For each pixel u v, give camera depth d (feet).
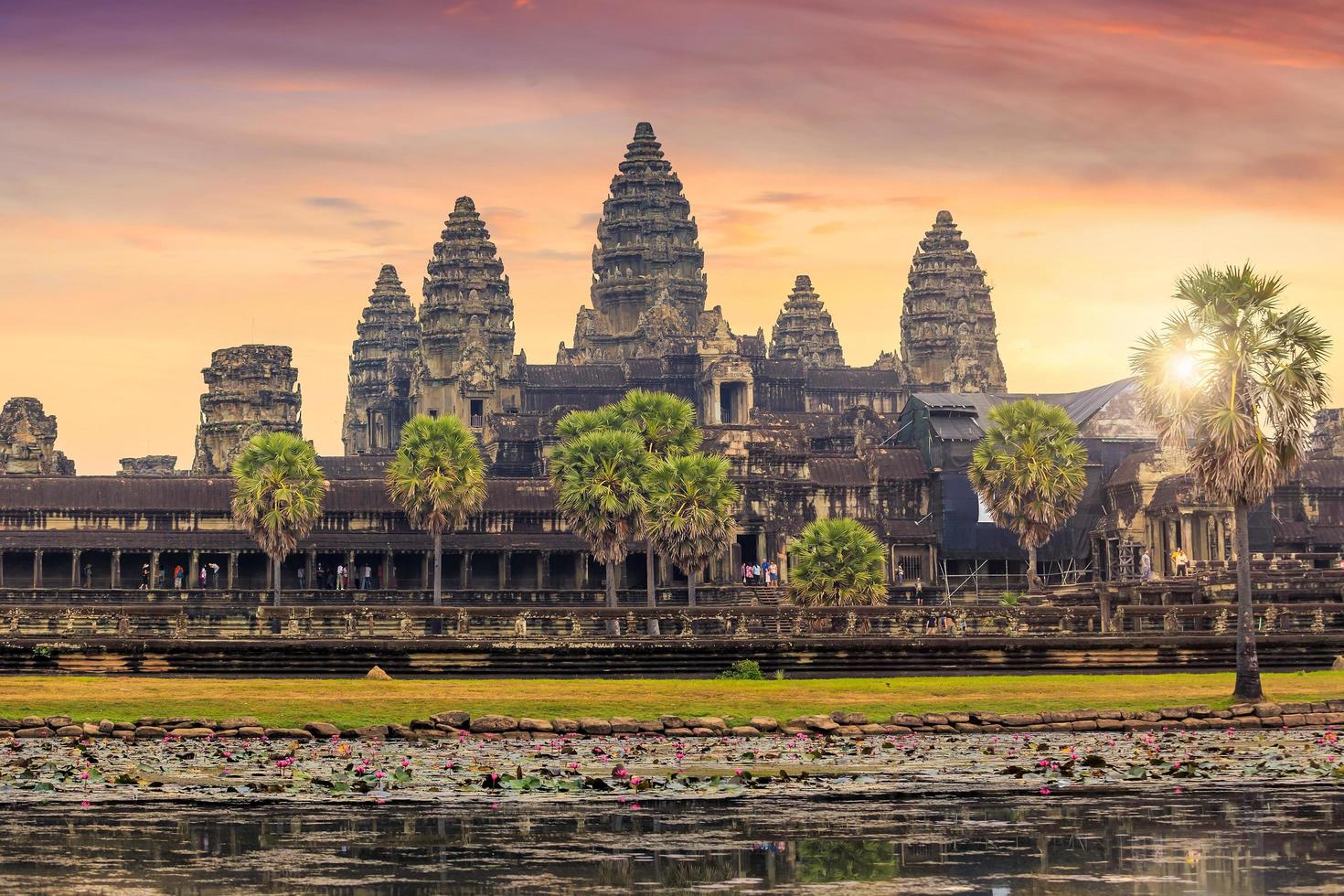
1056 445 424.05
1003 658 224.33
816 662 220.64
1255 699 192.95
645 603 433.07
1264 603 310.04
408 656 215.51
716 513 395.75
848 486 501.56
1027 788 133.90
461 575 475.31
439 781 137.18
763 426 496.64
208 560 480.64
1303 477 511.40
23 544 456.04
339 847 108.68
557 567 487.20
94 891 95.14
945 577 490.49
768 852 106.83
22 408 616.39
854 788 133.90
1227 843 109.19
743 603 428.15
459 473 431.43
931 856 105.60
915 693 194.49
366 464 626.23
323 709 179.32
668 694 192.34
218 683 199.82
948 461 502.79
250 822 117.70
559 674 217.15
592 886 97.09
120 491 467.93
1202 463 202.80
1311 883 96.84
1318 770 144.36
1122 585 366.02
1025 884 97.30
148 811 122.21
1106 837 111.45
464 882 98.02
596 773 142.51
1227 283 206.49
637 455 410.93
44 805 124.98
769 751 159.74
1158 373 210.79
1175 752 158.40
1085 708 187.73
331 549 466.29
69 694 185.88
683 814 121.29
